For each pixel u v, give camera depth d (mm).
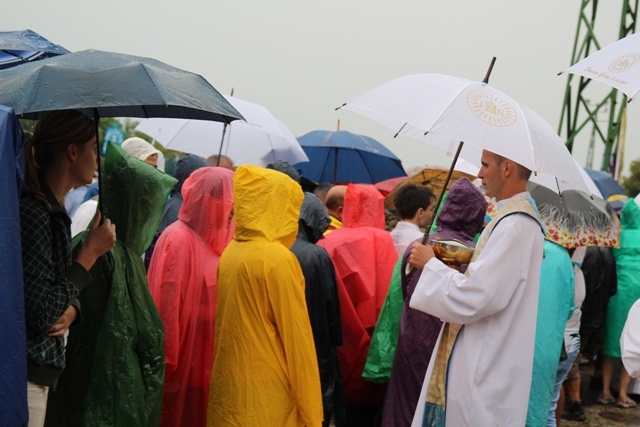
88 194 5395
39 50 3713
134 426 2787
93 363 2789
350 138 7750
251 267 3072
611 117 10664
